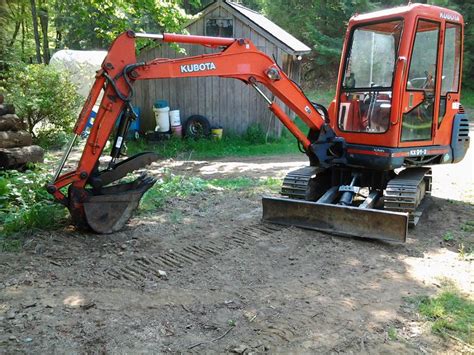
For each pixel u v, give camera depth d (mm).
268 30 14078
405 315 3953
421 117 6371
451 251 5492
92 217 5527
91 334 3488
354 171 6902
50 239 5336
